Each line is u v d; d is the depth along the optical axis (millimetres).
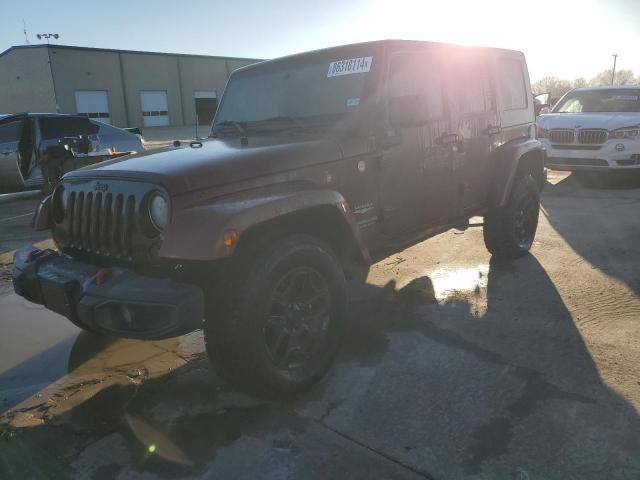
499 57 4812
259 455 2385
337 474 2238
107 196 2785
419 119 3244
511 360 3158
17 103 35594
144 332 2418
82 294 2600
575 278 4516
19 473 2314
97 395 2965
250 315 2547
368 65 3420
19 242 6500
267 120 3785
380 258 3727
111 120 37625
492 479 2172
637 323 3578
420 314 3910
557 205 7574
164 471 2297
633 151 8617
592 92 10305
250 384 2678
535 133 5453
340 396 2855
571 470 2205
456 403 2730
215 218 2400
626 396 2719
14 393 3014
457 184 4219
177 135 36125
